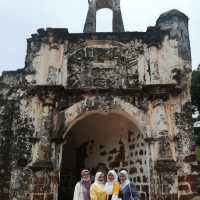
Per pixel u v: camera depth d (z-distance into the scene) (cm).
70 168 1458
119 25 1602
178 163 1012
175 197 962
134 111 1094
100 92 1127
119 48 1196
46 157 1042
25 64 1180
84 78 1157
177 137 1042
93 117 1339
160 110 1066
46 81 1141
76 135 1449
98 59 1185
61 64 1173
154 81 1110
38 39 1212
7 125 1115
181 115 1071
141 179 1152
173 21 1198
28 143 1077
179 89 1089
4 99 1152
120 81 1145
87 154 1466
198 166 1014
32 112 1114
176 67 1123
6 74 1185
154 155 1027
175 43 1164
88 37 1212
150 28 1195
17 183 1030
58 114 1101
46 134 1070
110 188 683
